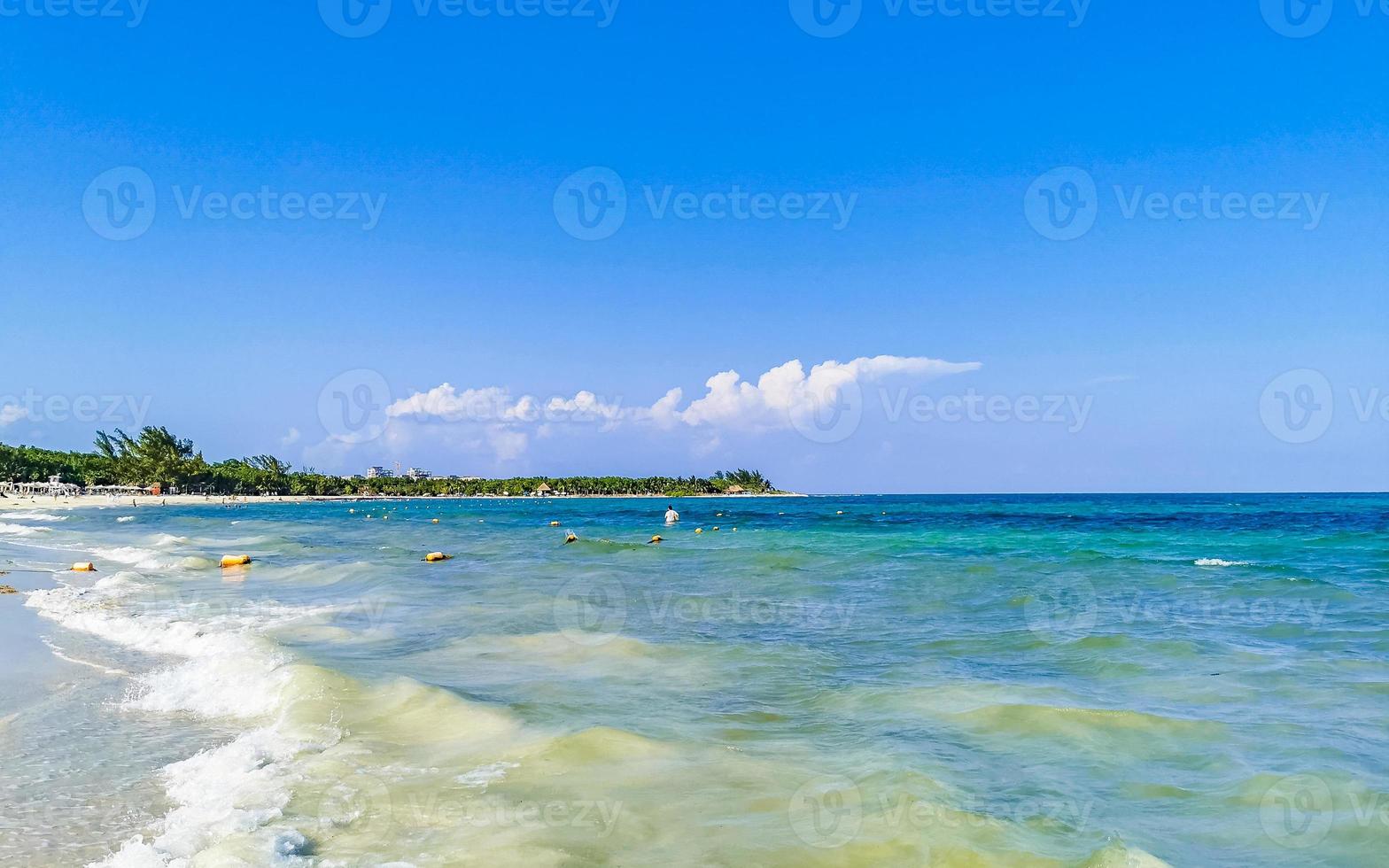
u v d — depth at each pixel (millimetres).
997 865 5734
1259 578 21922
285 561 29594
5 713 9656
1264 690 10586
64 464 150000
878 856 5855
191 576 24188
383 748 8180
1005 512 83188
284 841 5941
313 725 8883
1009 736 8711
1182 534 42688
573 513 94562
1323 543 35406
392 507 136000
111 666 11930
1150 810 6805
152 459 153875
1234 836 6316
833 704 9961
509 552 33656
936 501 159000
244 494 177625
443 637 14383
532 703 9891
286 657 11852
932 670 11789
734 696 10359
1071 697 10211
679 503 158000
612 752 8008
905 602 18578
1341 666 11906
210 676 11078
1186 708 9742
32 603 17984
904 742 8461
